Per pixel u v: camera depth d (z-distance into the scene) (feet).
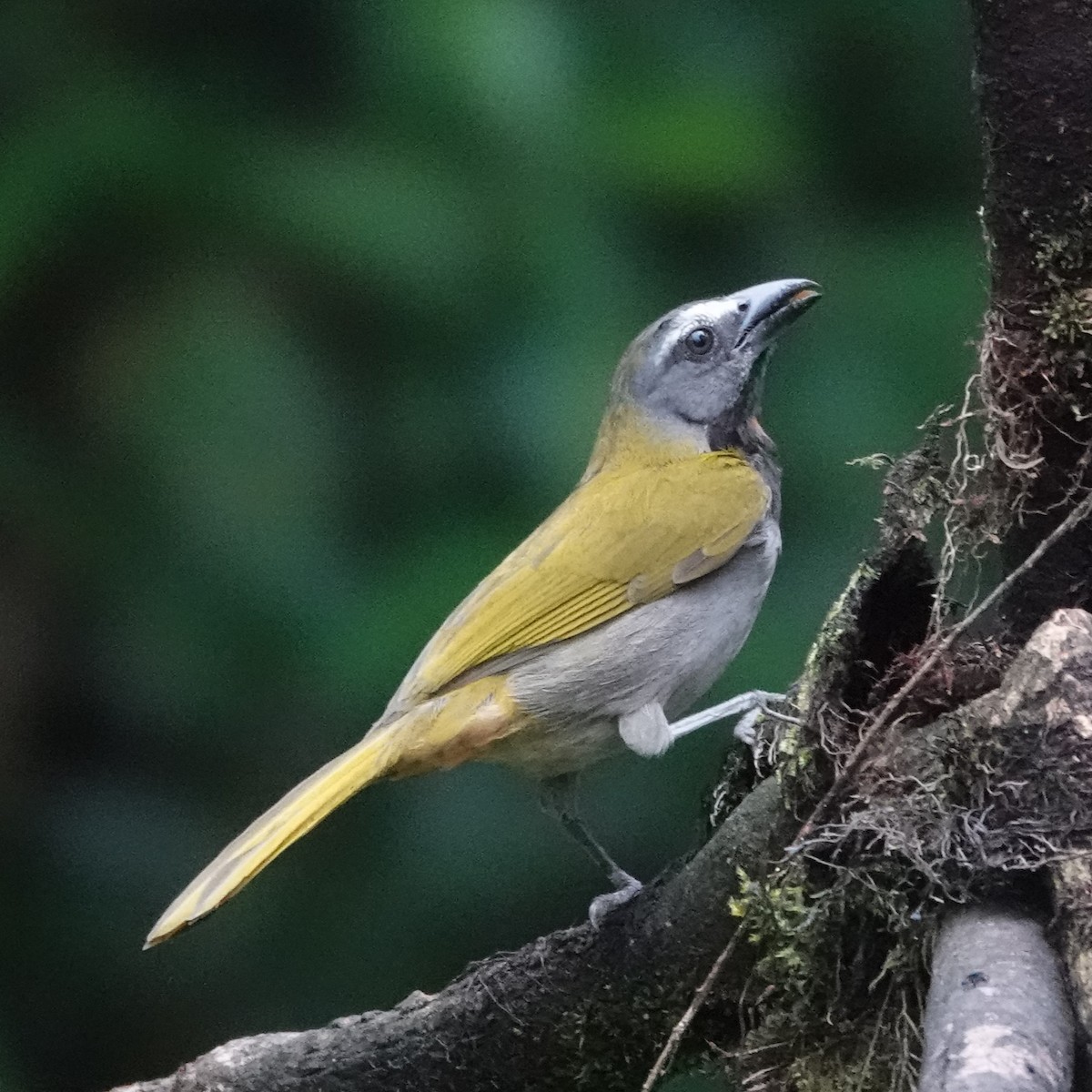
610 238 37.73
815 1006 22.88
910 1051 21.66
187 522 36.47
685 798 36.50
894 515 23.67
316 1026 36.83
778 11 39.91
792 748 23.18
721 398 33.45
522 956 26.18
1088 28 23.27
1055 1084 16.52
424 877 36.91
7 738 38.27
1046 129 23.67
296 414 36.78
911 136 40.24
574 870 36.68
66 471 37.68
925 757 21.57
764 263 38.70
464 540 35.88
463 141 37.40
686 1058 26.04
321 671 35.42
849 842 22.07
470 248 36.68
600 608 30.09
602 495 31.63
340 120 38.11
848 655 23.20
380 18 38.11
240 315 37.27
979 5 23.67
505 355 36.83
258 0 38.60
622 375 34.12
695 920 24.54
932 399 36.83
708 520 30.71
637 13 39.19
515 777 37.24
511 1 38.11
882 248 38.86
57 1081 37.63
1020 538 25.05
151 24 38.68
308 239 36.50
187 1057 37.50
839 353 37.58
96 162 36.60
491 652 29.71
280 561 36.06
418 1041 26.73
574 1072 26.20
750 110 38.37
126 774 38.68
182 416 36.68
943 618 23.86
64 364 38.24
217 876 26.78
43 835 38.19
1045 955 19.08
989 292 25.40
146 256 37.65
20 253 36.50
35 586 38.24
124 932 37.70
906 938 21.45
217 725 37.60
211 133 37.42
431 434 36.94
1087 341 24.18
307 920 37.52
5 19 38.47
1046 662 20.56
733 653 31.65
